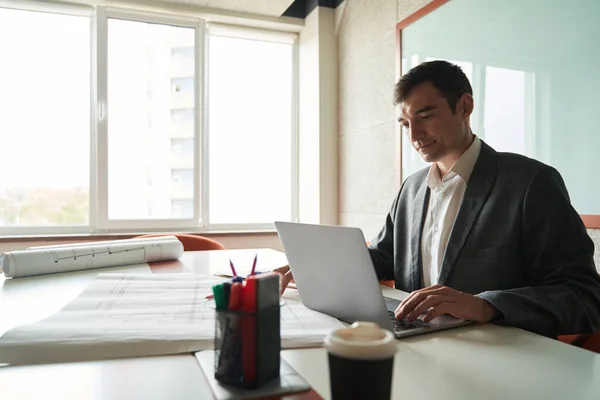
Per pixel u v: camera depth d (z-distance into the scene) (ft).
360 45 9.34
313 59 10.50
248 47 11.16
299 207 11.49
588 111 4.57
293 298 3.18
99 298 2.95
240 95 11.05
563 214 3.03
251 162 11.15
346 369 1.22
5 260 3.97
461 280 3.34
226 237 10.16
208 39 10.69
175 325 2.31
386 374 1.22
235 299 1.62
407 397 1.55
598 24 4.46
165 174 10.35
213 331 2.21
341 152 10.25
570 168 4.78
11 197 9.30
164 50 10.29
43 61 9.50
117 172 9.98
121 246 4.80
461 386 1.65
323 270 2.54
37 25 9.47
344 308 2.52
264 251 6.39
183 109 10.45
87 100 9.80
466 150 3.63
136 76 10.09
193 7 10.07
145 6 9.73
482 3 5.99
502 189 3.32
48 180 9.53
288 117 11.52
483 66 6.00
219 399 1.52
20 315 2.70
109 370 1.81
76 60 9.71
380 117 8.63
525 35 5.31
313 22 10.46
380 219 8.68
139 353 2.00
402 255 4.07
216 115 10.82
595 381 1.71
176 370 1.81
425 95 3.43
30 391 1.60
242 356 1.60
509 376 1.75
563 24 4.83
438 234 3.71
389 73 8.32
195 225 10.56
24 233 9.32
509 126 5.58
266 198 11.30
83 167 9.77
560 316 2.55
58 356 1.95
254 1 9.83
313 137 10.57
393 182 8.23
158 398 1.55
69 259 4.30
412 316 2.44
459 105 3.51
